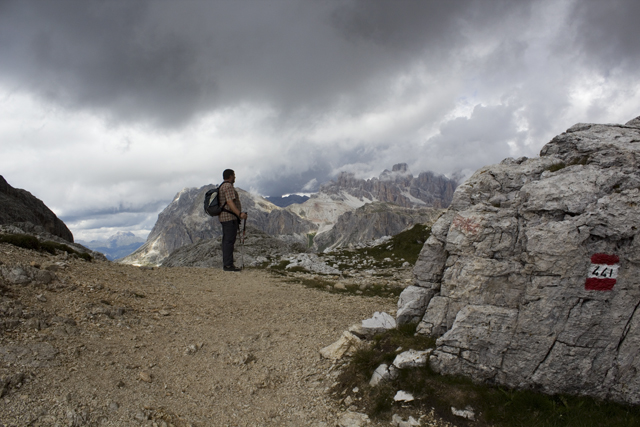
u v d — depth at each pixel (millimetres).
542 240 2352
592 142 2715
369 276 8164
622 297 2262
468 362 2490
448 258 2762
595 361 2311
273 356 3160
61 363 2404
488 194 2906
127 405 2219
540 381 2371
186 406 2371
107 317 3240
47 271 3627
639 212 2207
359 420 2348
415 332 2854
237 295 4945
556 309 2336
